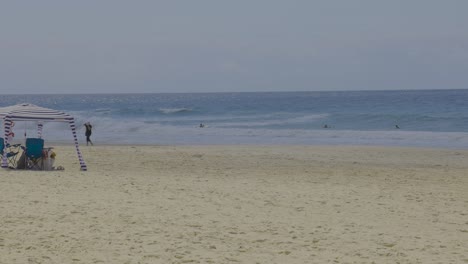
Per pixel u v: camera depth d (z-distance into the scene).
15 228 10.71
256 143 37.44
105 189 15.62
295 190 16.19
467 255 9.37
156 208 13.03
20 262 8.55
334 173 20.92
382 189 16.84
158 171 20.92
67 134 45.53
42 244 9.61
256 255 9.19
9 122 20.98
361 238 10.55
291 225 11.57
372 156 27.72
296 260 8.94
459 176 20.39
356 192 16.09
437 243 10.24
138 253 9.17
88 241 9.88
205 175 19.73
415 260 9.03
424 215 12.96
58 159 24.73
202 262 8.73
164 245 9.71
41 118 20.84
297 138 40.72
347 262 8.88
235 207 13.39
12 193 14.57
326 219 12.27
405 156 27.80
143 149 30.50
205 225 11.39
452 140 37.41
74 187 15.86
